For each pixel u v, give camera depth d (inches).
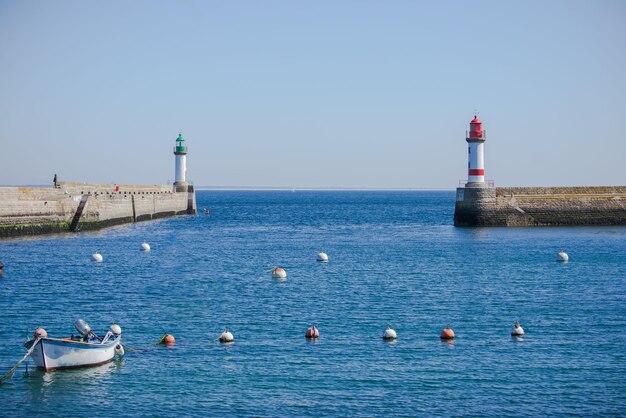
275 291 2123.5
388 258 2933.1
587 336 1595.7
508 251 3112.7
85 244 3316.9
